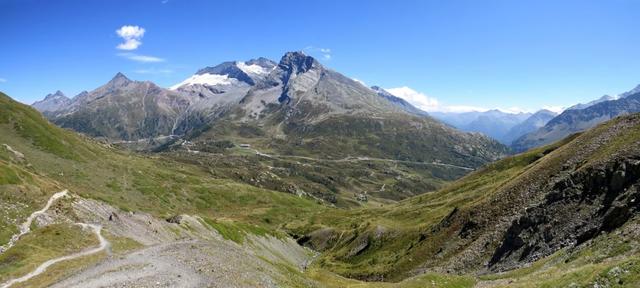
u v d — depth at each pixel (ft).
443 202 637.71
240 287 167.53
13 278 164.04
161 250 206.49
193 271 172.14
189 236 366.22
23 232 243.60
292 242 643.04
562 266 204.03
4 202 267.39
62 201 304.09
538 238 271.90
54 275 167.63
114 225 277.03
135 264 173.58
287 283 217.97
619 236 197.16
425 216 565.94
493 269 284.41
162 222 361.10
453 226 388.78
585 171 281.54
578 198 271.69
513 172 639.35
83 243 225.15
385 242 512.22
